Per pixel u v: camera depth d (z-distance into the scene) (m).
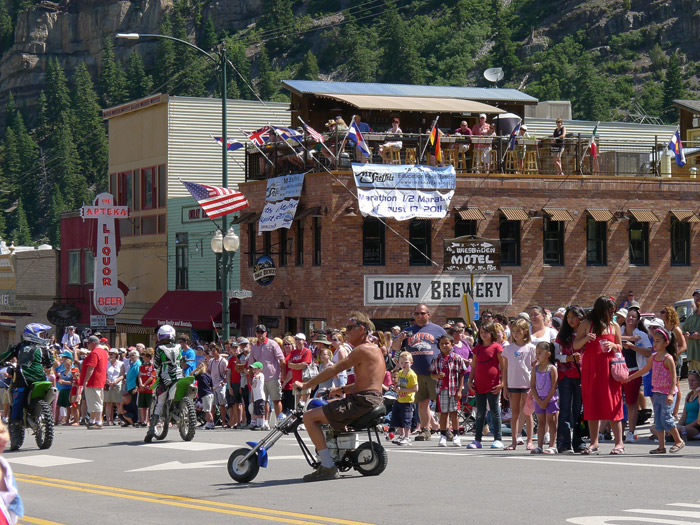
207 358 70.44
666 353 42.72
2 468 20.56
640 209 99.56
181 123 131.75
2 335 175.88
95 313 144.12
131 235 137.38
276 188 99.88
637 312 49.78
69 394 77.12
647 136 155.00
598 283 98.75
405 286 93.88
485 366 46.97
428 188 93.69
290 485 35.81
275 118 137.75
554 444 44.34
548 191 97.31
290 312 99.88
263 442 37.22
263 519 29.61
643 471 37.50
